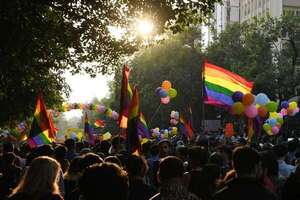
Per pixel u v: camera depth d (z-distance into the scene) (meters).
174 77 54.78
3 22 11.02
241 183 4.88
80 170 7.12
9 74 14.29
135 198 6.02
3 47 11.41
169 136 29.56
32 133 10.95
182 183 5.20
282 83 44.25
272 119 16.94
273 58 45.88
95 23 13.94
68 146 11.77
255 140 16.25
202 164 7.45
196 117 54.78
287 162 10.82
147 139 13.22
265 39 45.16
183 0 12.65
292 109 18.48
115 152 11.74
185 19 13.09
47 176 4.65
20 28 11.27
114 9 13.92
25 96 20.44
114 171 3.58
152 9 12.62
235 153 5.02
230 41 49.91
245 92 14.16
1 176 8.67
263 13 80.12
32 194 4.58
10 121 24.69
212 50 54.72
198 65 54.69
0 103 20.77
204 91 14.08
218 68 14.07
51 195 4.59
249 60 45.81
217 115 53.34
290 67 44.31
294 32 44.69
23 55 12.32
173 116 28.47
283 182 8.09
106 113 28.55
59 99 23.22
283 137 19.22
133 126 9.53
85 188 3.52
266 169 6.97
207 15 13.30
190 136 18.16
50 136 11.08
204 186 6.64
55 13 13.65
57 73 21.41
